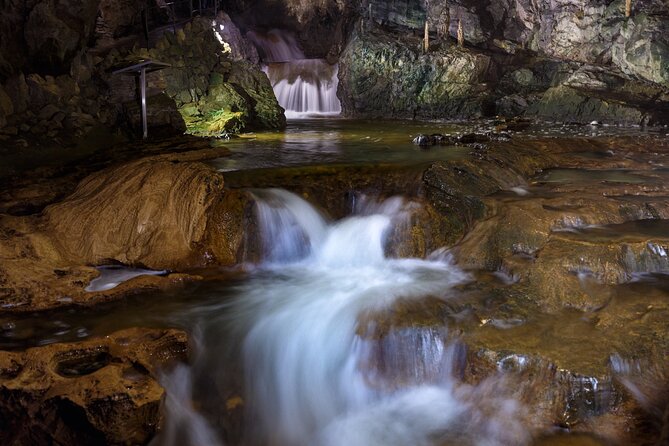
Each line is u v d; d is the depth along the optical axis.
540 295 5.80
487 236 6.90
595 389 4.61
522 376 4.87
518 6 20.48
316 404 5.46
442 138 11.69
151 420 4.57
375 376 5.46
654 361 4.84
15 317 5.90
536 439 4.55
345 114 20.64
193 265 7.31
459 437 4.79
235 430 5.10
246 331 5.88
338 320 5.87
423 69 19.27
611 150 11.03
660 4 17.02
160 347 5.22
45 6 11.16
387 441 4.90
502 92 19.09
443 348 5.32
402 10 21.30
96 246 7.16
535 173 9.37
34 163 9.85
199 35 15.80
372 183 8.47
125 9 16.39
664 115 15.82
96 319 5.96
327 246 7.88
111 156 10.32
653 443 4.38
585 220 6.95
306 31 22.27
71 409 4.41
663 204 7.36
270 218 7.75
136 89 12.40
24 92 10.80
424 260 7.38
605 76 17.83
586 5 18.73
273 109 15.79
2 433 4.63
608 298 5.62
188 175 7.67
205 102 14.67
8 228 6.97
